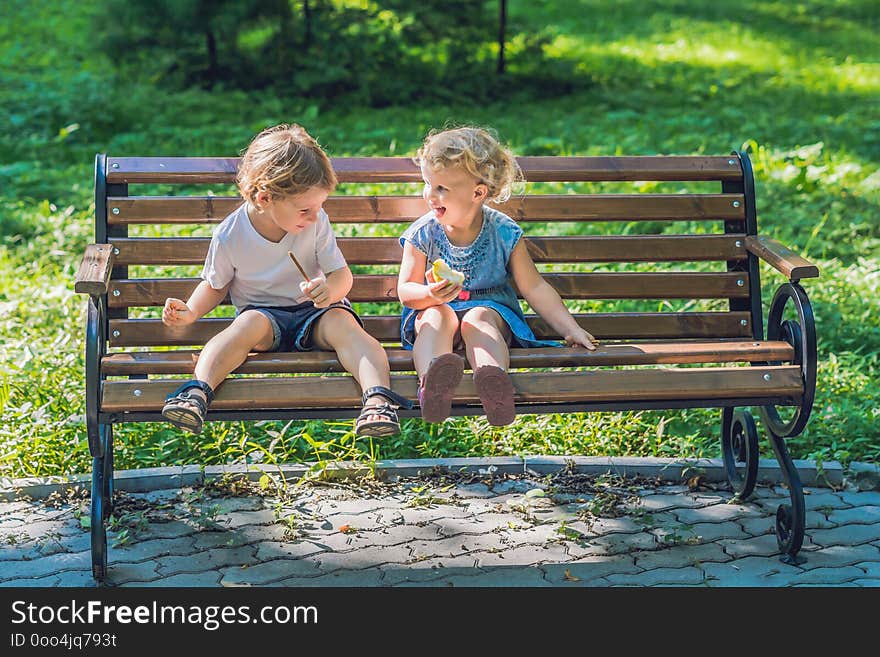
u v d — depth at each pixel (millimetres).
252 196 3490
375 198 4047
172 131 9852
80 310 5680
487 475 4344
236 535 3854
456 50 12250
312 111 10703
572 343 3648
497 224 3777
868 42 17188
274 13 11508
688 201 4133
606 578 3592
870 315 5957
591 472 4398
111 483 3986
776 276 6516
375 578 3582
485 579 3580
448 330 3559
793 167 8273
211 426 4586
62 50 13453
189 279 3924
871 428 4672
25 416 4508
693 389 3494
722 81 13281
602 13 19031
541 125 10727
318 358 3504
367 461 4344
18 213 7332
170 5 11086
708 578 3596
